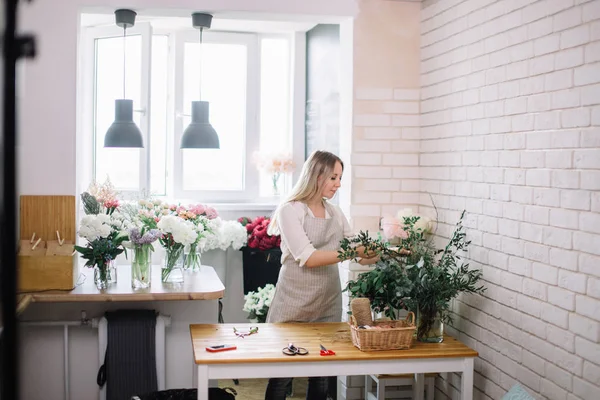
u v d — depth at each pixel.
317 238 3.75
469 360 3.23
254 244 5.27
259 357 3.02
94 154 5.48
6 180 0.47
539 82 3.03
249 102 6.06
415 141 4.48
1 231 0.47
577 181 2.74
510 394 2.85
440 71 4.14
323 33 5.60
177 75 5.89
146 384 3.81
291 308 3.76
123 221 4.05
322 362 3.09
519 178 3.21
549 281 2.94
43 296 3.57
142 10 4.16
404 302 3.41
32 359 3.94
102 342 3.82
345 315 4.52
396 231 4.09
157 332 3.86
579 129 2.73
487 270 3.53
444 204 4.09
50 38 3.98
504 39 3.35
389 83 4.43
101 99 5.45
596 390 2.61
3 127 0.47
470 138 3.73
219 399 3.32
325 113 5.55
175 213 4.30
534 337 3.07
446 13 4.04
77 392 3.99
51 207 3.96
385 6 4.41
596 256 2.62
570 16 2.79
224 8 4.17
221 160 6.05
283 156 5.88
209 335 3.39
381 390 4.03
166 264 3.99
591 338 2.64
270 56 6.16
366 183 4.44
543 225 3.00
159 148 5.93
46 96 3.98
